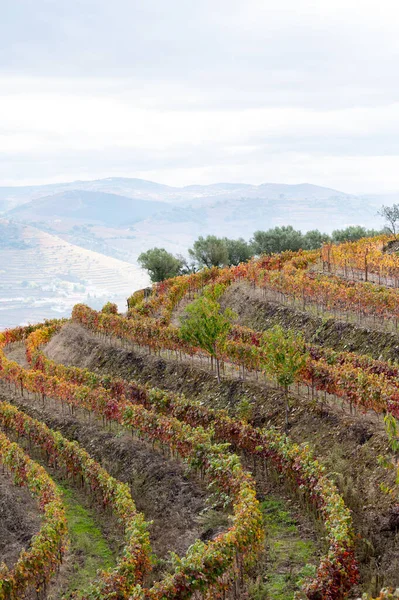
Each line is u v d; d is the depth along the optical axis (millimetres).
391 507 17391
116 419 27953
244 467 22547
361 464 20031
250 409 26750
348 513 16328
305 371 25500
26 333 56188
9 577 15891
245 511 16453
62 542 18375
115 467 24547
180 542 18422
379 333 30766
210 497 20531
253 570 15953
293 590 14914
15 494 22609
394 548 16031
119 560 16156
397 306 31562
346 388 23391
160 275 75750
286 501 19859
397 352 28922
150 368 35156
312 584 13789
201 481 22062
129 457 24875
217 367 30578
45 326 57250
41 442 26672
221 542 15273
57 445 24953
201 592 14242
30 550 17938
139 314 45531
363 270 46719
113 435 27438
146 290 60594
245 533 15703
